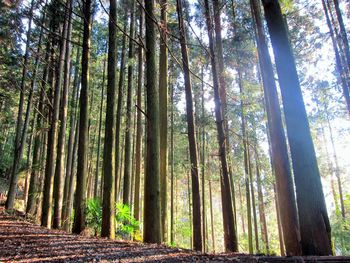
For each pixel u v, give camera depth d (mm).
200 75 23125
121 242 7668
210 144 25141
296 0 15383
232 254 6629
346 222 19172
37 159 18641
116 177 15773
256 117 20234
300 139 5758
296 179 5684
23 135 15977
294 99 5938
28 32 15766
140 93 17438
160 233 8281
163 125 12812
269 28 6387
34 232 8898
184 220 33469
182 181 39562
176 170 29125
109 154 9219
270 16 6391
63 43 14562
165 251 6555
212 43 10578
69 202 16234
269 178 18812
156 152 8641
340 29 14711
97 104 29562
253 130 20422
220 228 40875
